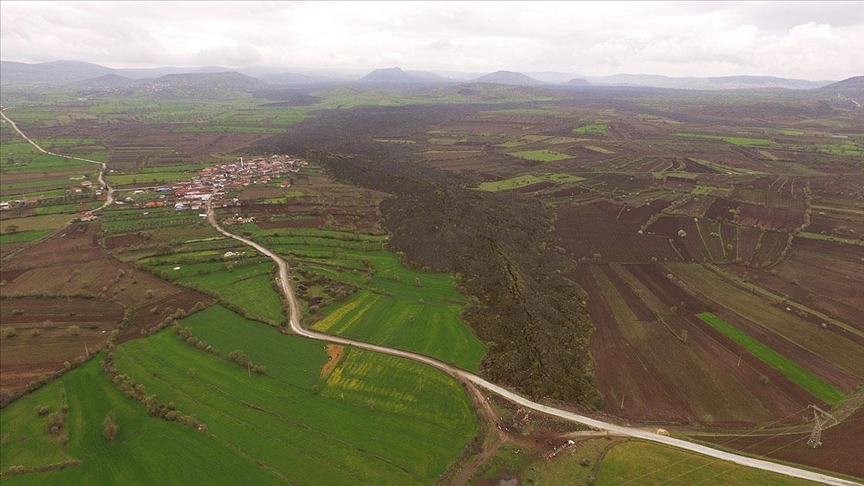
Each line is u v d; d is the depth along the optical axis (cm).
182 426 7812
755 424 8288
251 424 7962
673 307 12319
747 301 12719
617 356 10262
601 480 7031
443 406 8556
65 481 6719
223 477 6862
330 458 7312
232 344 10238
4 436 7362
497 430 8050
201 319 11138
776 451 7612
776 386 9294
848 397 8931
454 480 7056
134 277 13012
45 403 8206
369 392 8888
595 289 13475
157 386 8788
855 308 12325
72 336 10181
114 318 11000
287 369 9488
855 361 10119
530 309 11381
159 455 7206
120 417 7956
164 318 11081
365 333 10894
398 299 12431
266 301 12100
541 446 7725
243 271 13688
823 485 6919
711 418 8375
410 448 7569
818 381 9431
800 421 8350
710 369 9825
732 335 11075
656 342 10806
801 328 11388
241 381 9044
